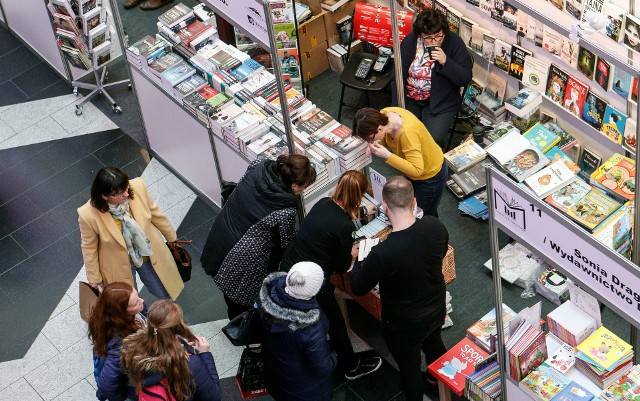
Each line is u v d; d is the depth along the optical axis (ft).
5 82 28.94
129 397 16.74
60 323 22.09
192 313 21.97
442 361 18.26
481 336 18.31
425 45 22.88
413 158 19.43
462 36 24.23
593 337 16.26
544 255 13.70
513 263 21.43
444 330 20.72
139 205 19.40
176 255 20.71
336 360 17.83
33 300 22.71
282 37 22.45
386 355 20.34
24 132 27.27
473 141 23.79
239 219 18.69
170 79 23.04
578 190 21.45
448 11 24.20
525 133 22.99
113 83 28.04
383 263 16.69
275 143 21.07
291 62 22.86
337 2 26.02
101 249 19.36
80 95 28.19
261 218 18.37
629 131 21.02
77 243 23.97
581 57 21.24
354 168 20.53
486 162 23.53
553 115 23.22
